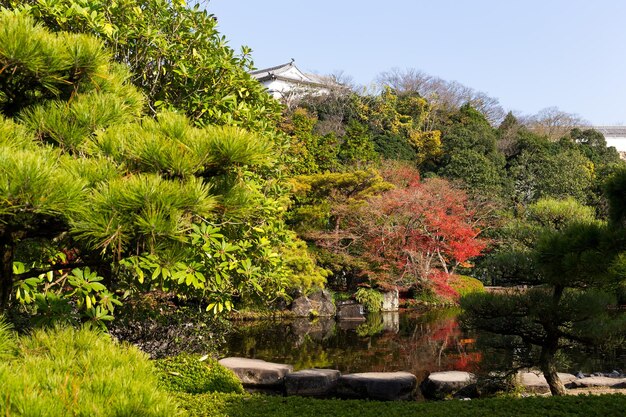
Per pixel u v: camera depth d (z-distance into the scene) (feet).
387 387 30.45
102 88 12.59
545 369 26.53
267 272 20.81
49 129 11.09
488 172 101.65
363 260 71.20
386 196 71.51
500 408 18.12
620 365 37.60
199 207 10.29
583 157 114.42
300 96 140.26
